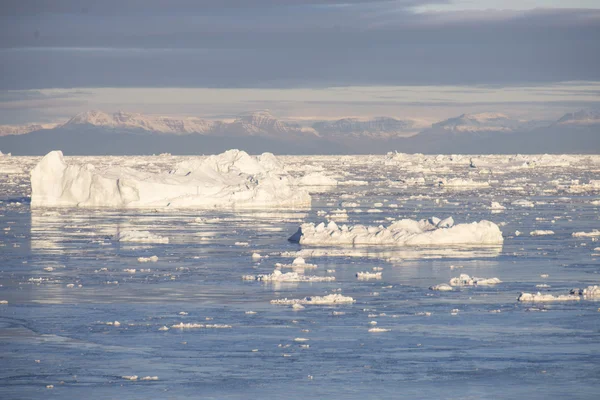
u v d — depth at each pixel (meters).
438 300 130.00
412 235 191.88
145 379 91.00
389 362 97.31
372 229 197.75
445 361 97.75
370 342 105.50
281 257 173.25
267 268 159.62
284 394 86.31
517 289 138.12
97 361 97.50
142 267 161.38
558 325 114.12
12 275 152.38
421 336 108.38
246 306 126.06
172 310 123.25
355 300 130.00
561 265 161.75
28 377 91.69
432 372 93.75
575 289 135.25
